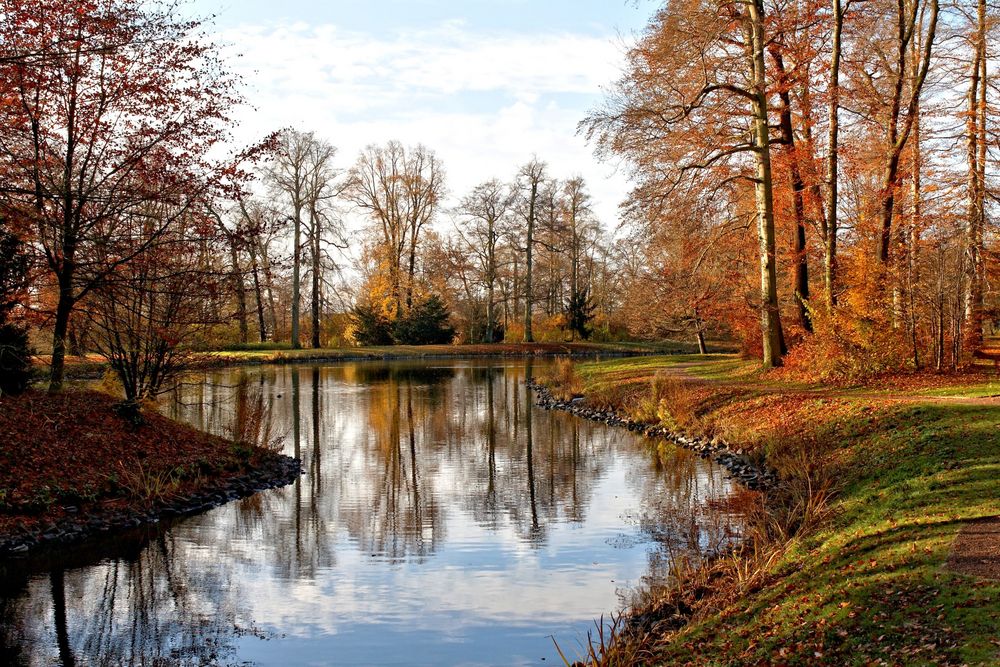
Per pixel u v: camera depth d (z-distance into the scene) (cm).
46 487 1289
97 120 1725
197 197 1689
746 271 3167
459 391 3403
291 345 5688
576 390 3005
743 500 1372
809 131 2723
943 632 597
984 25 2359
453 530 1286
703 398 2195
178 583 1050
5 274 1593
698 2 2169
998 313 2467
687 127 2328
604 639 829
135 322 1728
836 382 2058
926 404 1513
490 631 873
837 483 1233
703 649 717
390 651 828
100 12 1580
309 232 5631
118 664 816
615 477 1655
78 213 1638
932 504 947
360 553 1170
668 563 1060
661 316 4328
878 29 2392
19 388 1650
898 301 2127
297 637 871
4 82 1451
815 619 694
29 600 992
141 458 1526
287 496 1530
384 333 6469
